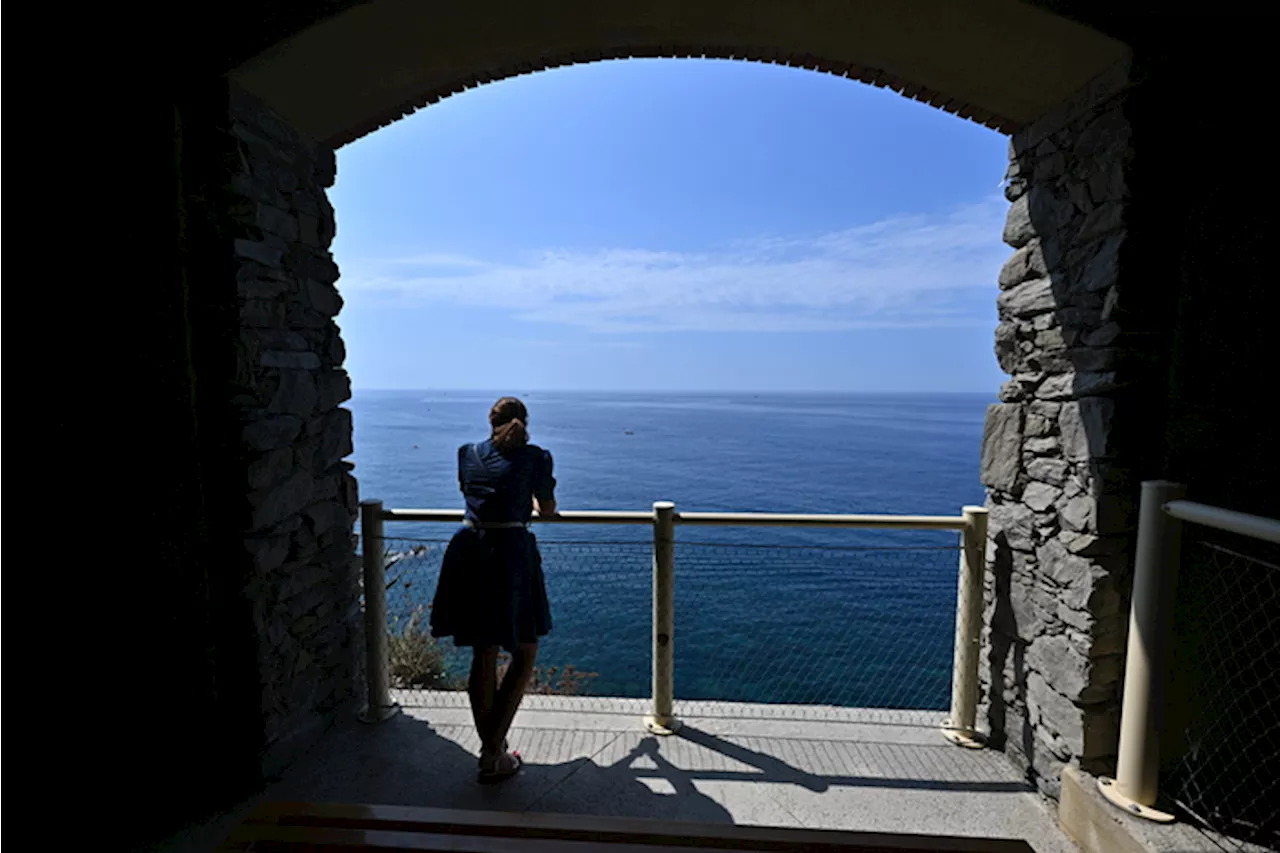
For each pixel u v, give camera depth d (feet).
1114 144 7.21
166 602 7.61
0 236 6.57
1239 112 6.93
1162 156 7.02
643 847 4.60
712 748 9.29
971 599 9.36
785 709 10.43
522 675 8.22
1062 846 7.32
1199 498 7.16
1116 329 7.13
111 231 7.06
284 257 8.55
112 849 7.14
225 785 8.07
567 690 16.79
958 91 8.82
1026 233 9.04
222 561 7.84
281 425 8.35
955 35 7.75
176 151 7.29
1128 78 6.98
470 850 4.52
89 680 7.26
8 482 6.76
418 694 11.03
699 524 9.50
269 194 8.15
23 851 6.87
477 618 7.95
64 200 6.82
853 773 8.73
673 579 9.55
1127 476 7.30
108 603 7.32
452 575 8.19
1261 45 6.84
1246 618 7.07
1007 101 8.62
